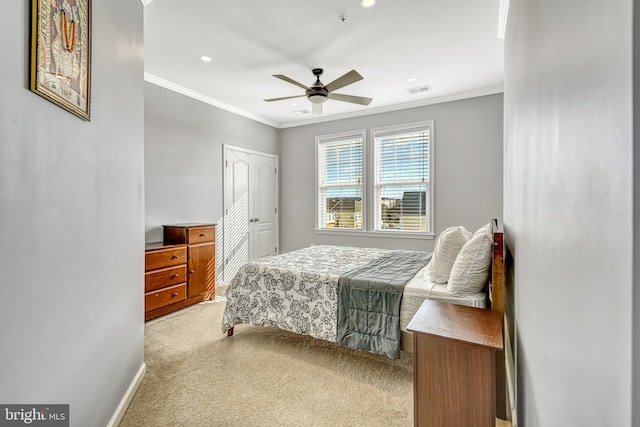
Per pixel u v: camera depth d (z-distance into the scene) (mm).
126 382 1829
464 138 4219
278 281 2596
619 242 464
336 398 1905
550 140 871
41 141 1067
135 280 1980
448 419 1362
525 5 1383
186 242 3557
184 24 2582
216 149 4547
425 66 3373
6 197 914
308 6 2348
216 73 3574
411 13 2436
